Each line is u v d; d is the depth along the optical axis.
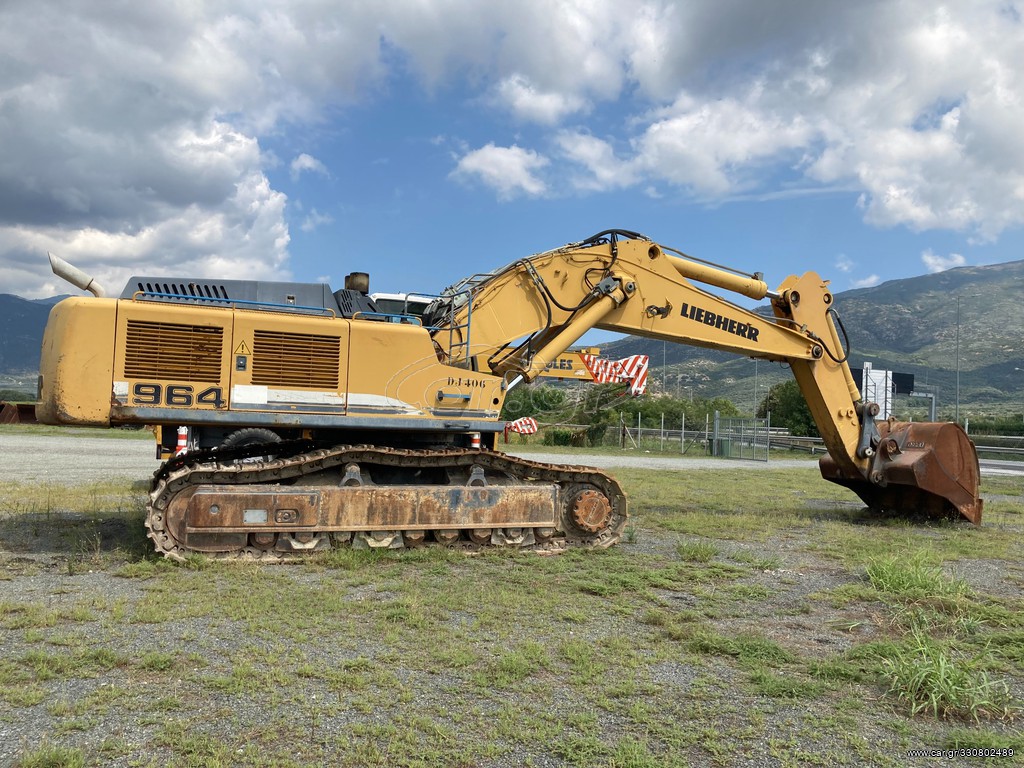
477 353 9.06
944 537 10.27
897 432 12.04
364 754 3.47
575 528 8.56
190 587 6.24
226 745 3.52
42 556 7.34
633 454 30.91
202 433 9.68
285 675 4.38
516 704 4.12
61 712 3.81
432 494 7.86
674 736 3.80
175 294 8.05
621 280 9.82
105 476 14.59
